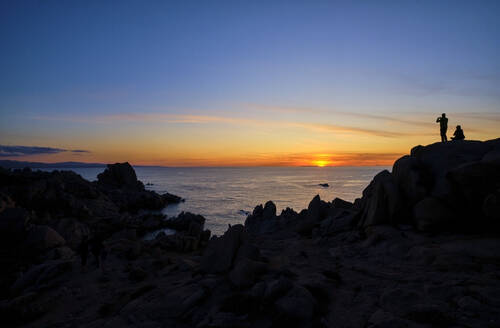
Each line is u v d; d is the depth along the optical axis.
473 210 12.92
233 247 11.09
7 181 58.22
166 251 23.06
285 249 16.45
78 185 65.94
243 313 7.40
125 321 8.06
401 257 11.57
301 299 7.54
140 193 87.69
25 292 12.22
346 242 15.77
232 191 142.00
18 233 28.64
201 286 9.37
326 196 116.00
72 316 9.42
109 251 18.47
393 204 15.17
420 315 6.54
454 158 15.32
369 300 7.89
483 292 7.28
